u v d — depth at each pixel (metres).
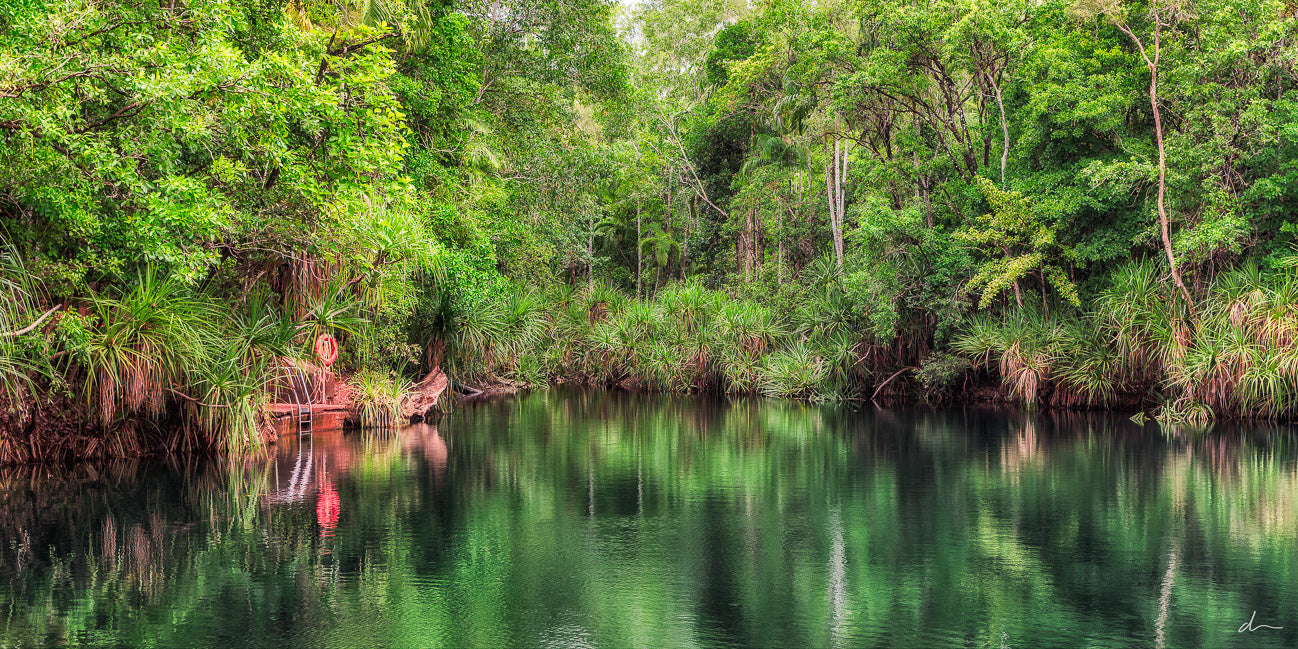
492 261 20.97
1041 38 22.58
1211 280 18.86
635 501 10.09
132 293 11.19
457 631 5.73
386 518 8.92
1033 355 20.64
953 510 9.64
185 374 11.94
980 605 6.38
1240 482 11.16
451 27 19.16
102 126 9.71
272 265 13.77
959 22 20.88
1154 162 19.08
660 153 43.66
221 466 11.66
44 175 9.04
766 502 10.10
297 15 15.52
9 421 11.04
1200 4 18.17
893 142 26.80
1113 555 7.71
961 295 22.36
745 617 6.09
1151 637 5.70
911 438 15.97
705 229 42.78
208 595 6.38
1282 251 17.52
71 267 10.21
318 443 14.29
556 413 20.84
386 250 13.25
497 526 8.74
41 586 6.53
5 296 9.23
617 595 6.55
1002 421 18.78
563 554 7.71
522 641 5.56
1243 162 18.33
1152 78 17.97
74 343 9.82
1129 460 13.02
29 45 8.26
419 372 20.62
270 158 10.88
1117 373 19.86
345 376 17.66
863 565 7.41
